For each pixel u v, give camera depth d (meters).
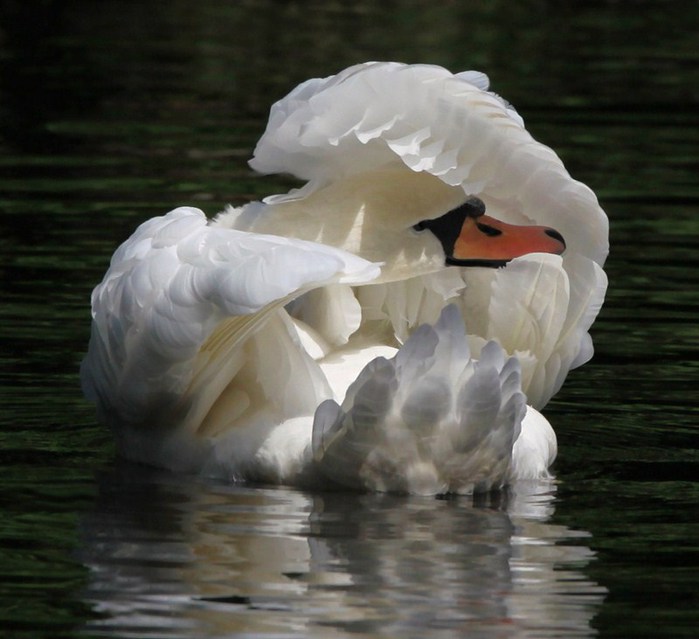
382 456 10.43
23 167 23.81
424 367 10.03
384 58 34.25
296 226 11.99
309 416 11.01
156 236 11.09
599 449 12.20
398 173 11.96
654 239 20.09
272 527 9.89
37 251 18.62
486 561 9.23
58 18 40.97
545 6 45.28
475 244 11.96
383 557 9.27
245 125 27.23
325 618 8.29
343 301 11.95
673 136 27.33
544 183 11.20
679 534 9.79
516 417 10.34
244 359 11.29
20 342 15.00
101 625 8.19
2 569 9.03
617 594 8.70
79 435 12.51
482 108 10.60
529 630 8.14
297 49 35.94
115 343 11.27
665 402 13.63
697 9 45.34
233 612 8.36
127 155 24.69
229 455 11.09
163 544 9.50
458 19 42.16
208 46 36.56
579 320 11.96
